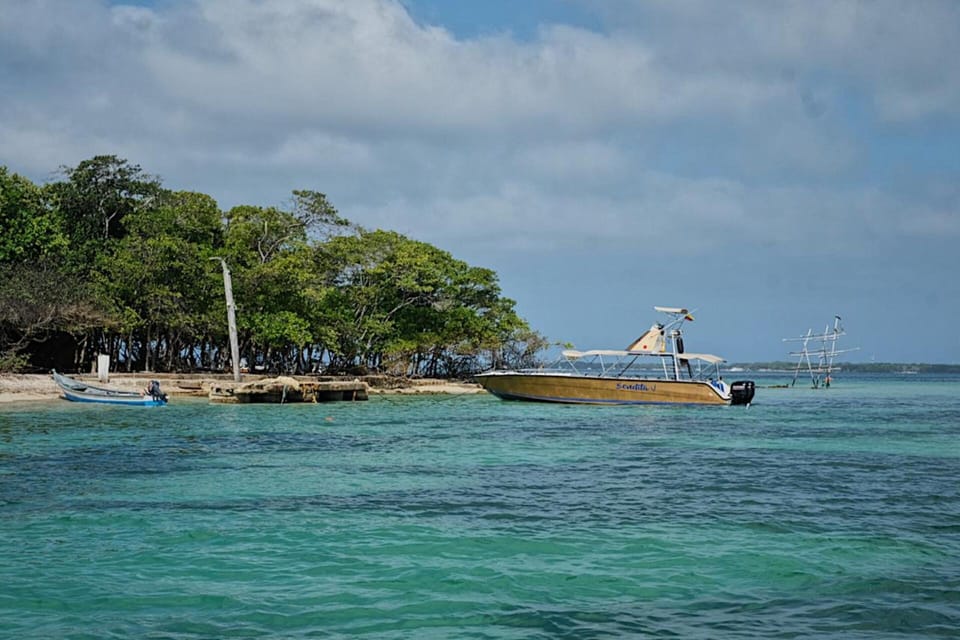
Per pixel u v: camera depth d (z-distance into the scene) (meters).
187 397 50.06
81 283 53.81
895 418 43.19
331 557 12.61
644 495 18.19
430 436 30.77
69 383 44.72
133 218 60.62
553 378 47.88
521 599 10.68
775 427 36.25
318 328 62.59
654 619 9.95
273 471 21.34
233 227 61.72
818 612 10.22
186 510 16.05
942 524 15.25
